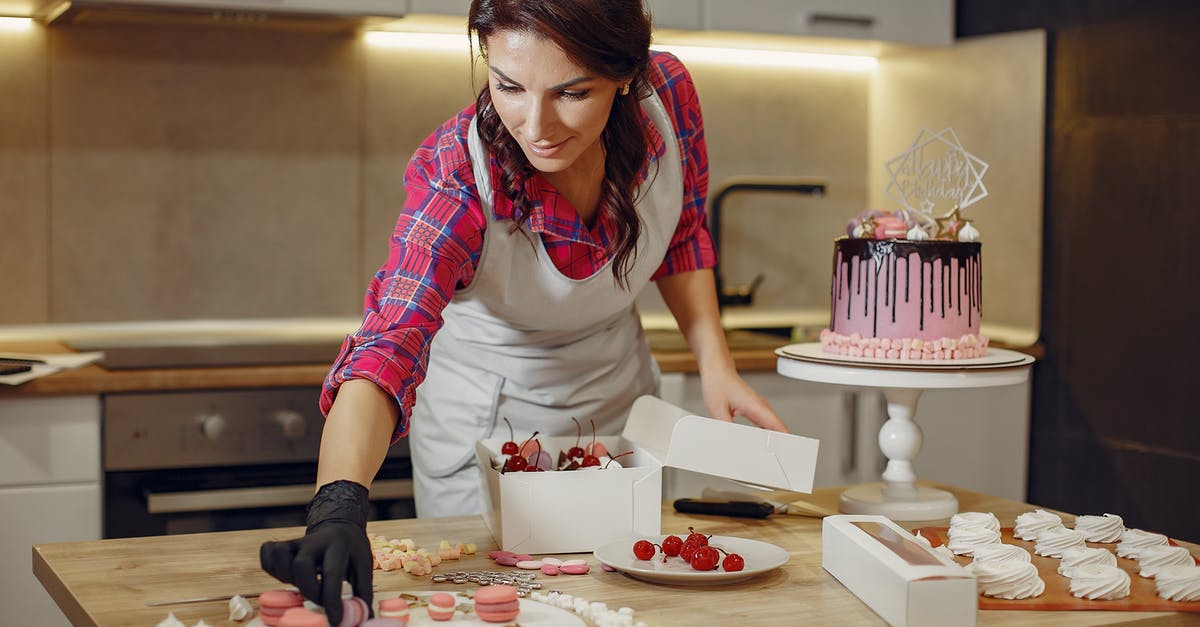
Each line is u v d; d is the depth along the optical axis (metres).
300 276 3.07
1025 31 3.08
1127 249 2.82
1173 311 2.71
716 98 3.38
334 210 3.08
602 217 1.63
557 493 1.41
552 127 1.32
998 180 3.10
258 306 3.04
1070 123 2.96
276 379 2.47
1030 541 1.49
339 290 3.11
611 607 1.21
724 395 1.78
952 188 1.82
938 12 3.20
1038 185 2.99
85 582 1.28
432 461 1.92
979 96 3.14
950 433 3.00
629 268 1.72
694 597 1.24
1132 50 2.79
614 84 1.34
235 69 2.98
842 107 3.52
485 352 1.86
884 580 1.18
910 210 1.85
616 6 1.29
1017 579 1.25
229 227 3.00
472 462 1.86
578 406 1.88
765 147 3.44
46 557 1.38
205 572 1.32
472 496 1.86
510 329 1.82
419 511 1.99
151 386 2.39
